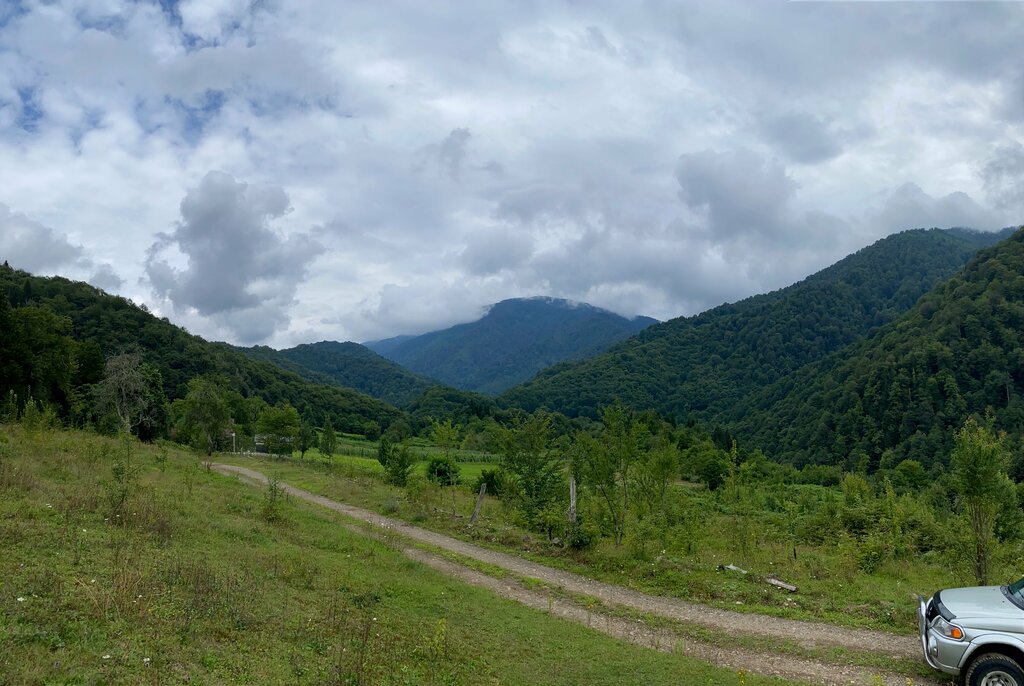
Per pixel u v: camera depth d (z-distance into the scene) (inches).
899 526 910.4
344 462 2116.1
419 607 462.3
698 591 587.5
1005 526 576.1
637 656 408.8
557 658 393.7
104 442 1060.5
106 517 479.2
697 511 944.3
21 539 370.3
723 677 376.5
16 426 955.3
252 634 312.7
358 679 277.1
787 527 1083.9
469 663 348.2
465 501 1189.7
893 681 381.1
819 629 482.3
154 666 249.4
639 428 872.3
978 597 364.8
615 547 743.1
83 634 260.8
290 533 646.5
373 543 701.9
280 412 2391.7
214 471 1269.7
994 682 324.2
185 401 2425.0
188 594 346.0
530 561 726.5
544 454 917.2
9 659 224.1
